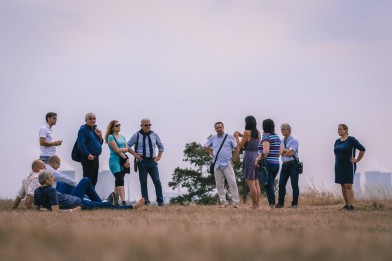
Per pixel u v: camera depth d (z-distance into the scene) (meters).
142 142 19.41
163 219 10.49
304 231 7.54
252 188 16.92
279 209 16.56
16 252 4.89
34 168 15.99
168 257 4.40
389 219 10.84
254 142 16.98
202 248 4.91
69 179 16.05
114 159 18.36
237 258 4.34
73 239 5.79
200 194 56.03
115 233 6.51
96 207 15.29
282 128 18.72
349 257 4.48
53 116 17.73
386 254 4.75
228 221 9.93
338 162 17.42
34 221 9.30
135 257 4.43
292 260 4.31
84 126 17.89
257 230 7.40
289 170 18.72
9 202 18.86
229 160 17.78
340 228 8.33
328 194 23.14
